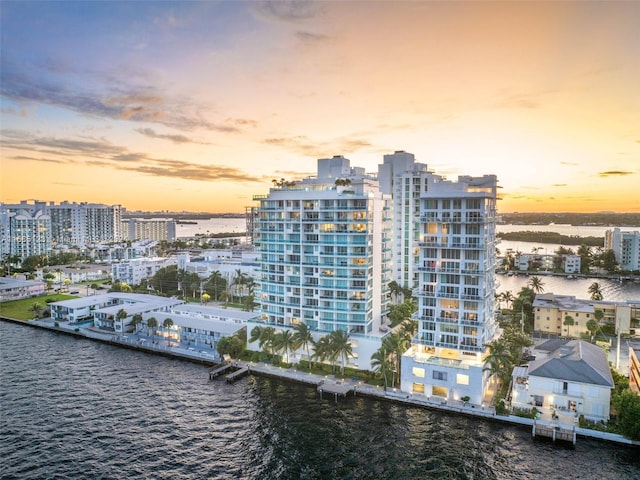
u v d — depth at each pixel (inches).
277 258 5733.3
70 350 6038.4
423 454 3395.7
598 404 3769.7
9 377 4968.0
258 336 5438.0
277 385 4763.8
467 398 4141.2
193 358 5585.6
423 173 7022.6
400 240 7194.9
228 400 4377.5
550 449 3440.0
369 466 3245.6
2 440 3587.6
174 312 7185.0
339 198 5310.0
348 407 4210.1
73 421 3919.8
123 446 3516.2
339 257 5290.4
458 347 4463.6
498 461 3289.9
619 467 3203.7
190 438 3639.3
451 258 4517.7
